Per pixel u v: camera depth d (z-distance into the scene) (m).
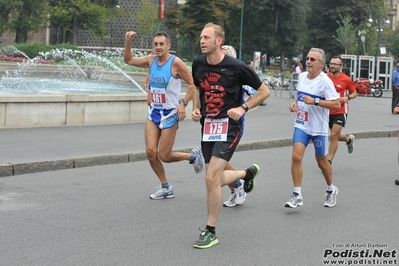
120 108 19.53
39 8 61.38
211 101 7.56
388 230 8.26
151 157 9.85
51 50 56.75
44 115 17.80
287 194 10.62
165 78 9.53
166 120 9.70
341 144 18.41
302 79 9.37
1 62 47.34
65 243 7.34
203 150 7.78
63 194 10.29
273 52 85.38
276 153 15.94
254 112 26.23
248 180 9.07
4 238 7.52
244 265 6.62
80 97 18.45
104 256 6.86
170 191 10.15
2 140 15.04
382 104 36.03
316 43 87.81
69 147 14.41
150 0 70.62
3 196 10.05
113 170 12.76
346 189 11.27
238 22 84.75
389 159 15.31
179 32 68.69
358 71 56.12
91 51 74.81
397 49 86.75
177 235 7.84
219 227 8.30
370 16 87.19
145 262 6.67
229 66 7.45
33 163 12.29
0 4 59.66
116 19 72.12
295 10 82.50
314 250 7.26
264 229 8.23
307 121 9.27
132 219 8.64
